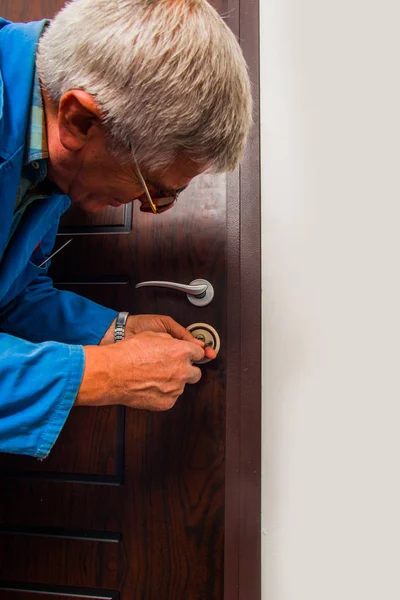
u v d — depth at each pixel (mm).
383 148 712
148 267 786
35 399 488
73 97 447
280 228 729
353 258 707
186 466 763
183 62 430
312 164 730
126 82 429
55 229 738
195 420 761
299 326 714
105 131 462
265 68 752
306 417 705
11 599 807
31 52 503
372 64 729
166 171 494
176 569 760
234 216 739
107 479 795
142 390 548
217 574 747
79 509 799
